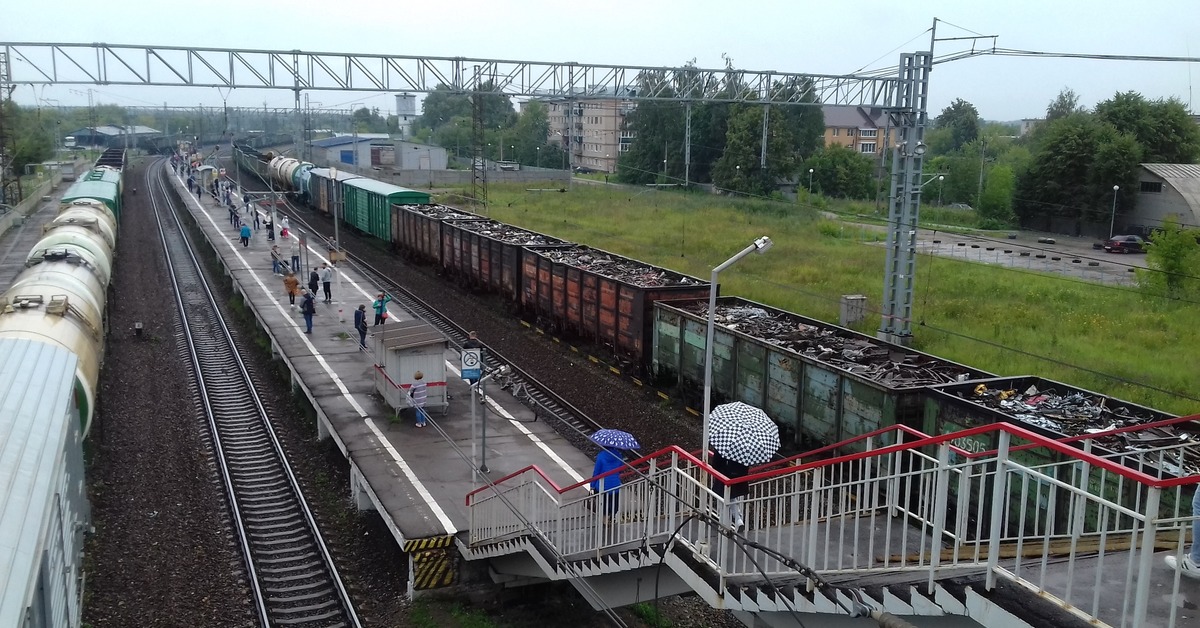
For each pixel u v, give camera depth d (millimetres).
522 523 12859
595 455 19109
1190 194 57344
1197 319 32656
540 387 24672
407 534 14500
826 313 33156
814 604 8195
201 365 28062
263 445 21094
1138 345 29281
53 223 35000
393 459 18078
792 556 8859
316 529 16391
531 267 32094
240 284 38188
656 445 20391
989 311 33719
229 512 17359
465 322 33469
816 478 8555
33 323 18438
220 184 72812
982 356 27203
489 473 17453
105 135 150750
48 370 14383
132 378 26141
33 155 85125
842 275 40906
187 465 19641
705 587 9484
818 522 10477
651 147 86812
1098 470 12250
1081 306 35156
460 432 19906
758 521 9703
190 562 15320
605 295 26797
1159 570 7055
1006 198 68250
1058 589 6781
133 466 19328
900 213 25094
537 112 118812
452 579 14500
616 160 99188
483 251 36344
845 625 8500
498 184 85500
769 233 53125
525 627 13719
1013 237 62344
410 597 14266
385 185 55656
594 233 52812
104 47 22719
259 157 92562
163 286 41062
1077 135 62875
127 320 33781
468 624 13469
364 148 100250
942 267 44688
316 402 21781
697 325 22188
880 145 105375
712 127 84375
